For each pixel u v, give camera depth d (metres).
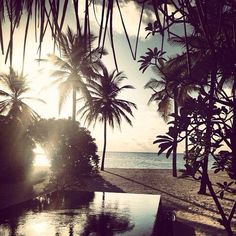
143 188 21.84
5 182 19.28
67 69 29.95
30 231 6.45
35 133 19.47
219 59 1.97
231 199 17.28
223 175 28.47
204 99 2.36
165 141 2.18
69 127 19.52
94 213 8.38
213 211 14.39
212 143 2.43
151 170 33.84
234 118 2.35
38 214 8.16
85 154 19.50
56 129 19.19
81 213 8.34
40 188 18.27
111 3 0.93
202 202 16.66
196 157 2.58
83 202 10.14
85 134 19.91
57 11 0.91
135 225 7.00
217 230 10.95
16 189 17.62
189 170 2.63
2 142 18.70
